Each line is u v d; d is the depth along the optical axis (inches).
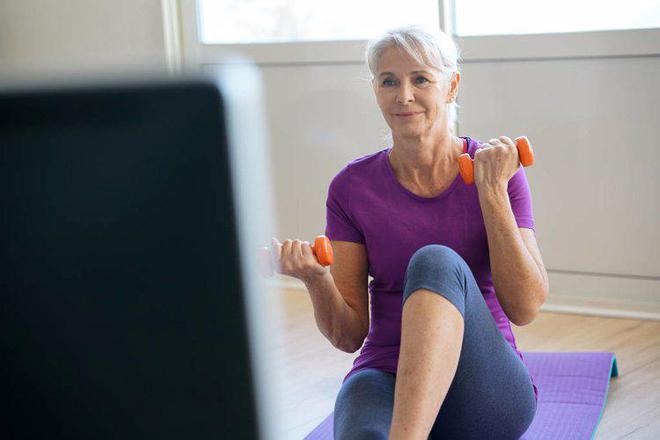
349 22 149.4
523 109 135.6
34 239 12.8
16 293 13.0
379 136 150.6
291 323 136.8
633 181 129.6
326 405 106.7
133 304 13.0
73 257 12.9
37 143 12.5
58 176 12.6
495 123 138.2
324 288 71.7
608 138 130.3
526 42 133.3
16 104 12.3
